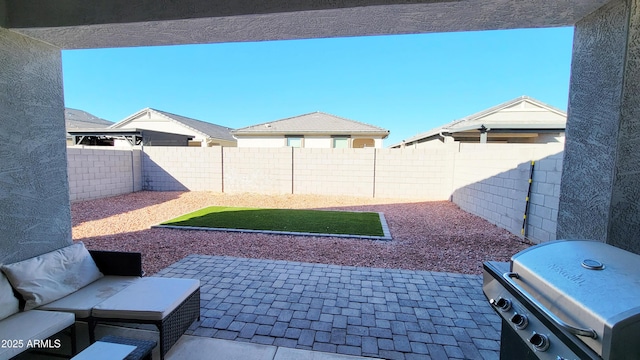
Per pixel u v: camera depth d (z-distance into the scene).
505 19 2.47
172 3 2.44
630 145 2.12
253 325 2.80
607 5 2.19
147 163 11.91
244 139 18.06
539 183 5.20
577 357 1.13
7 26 2.60
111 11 2.51
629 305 1.10
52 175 3.06
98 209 8.41
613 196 2.17
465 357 2.38
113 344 1.77
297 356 2.37
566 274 1.39
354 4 2.23
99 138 17.14
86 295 2.54
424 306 3.18
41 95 2.94
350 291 3.52
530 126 11.52
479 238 5.73
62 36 2.80
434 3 2.16
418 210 8.59
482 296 3.41
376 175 10.76
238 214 7.85
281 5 2.31
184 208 8.77
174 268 4.19
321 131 17.19
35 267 2.50
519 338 1.60
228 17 2.41
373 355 2.40
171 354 2.38
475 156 7.81
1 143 2.60
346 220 7.16
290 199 10.40
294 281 3.79
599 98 2.29
